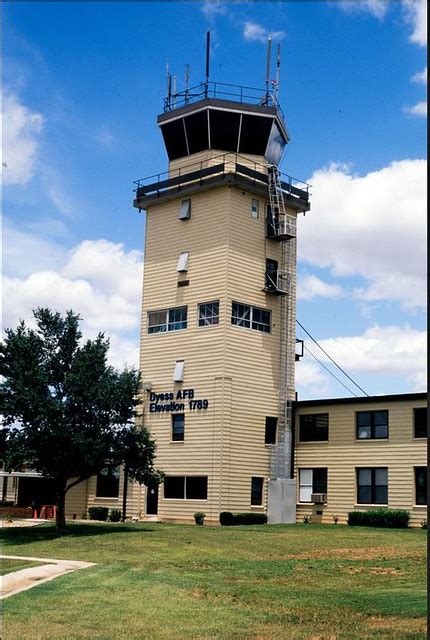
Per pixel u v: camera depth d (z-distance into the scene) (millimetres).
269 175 56438
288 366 56750
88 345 43125
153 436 55438
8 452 41031
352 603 20016
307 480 55625
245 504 52562
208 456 52188
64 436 41312
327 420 55344
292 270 57875
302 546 36188
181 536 39375
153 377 56594
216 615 18234
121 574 25031
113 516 55375
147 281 58438
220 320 53250
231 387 52719
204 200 56062
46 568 26172
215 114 56438
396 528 48594
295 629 16703
